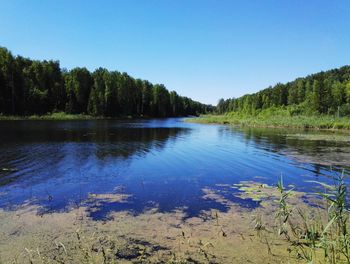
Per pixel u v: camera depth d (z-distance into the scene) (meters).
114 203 9.17
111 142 24.14
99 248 6.30
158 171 13.69
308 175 13.20
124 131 36.00
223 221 7.82
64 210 8.51
